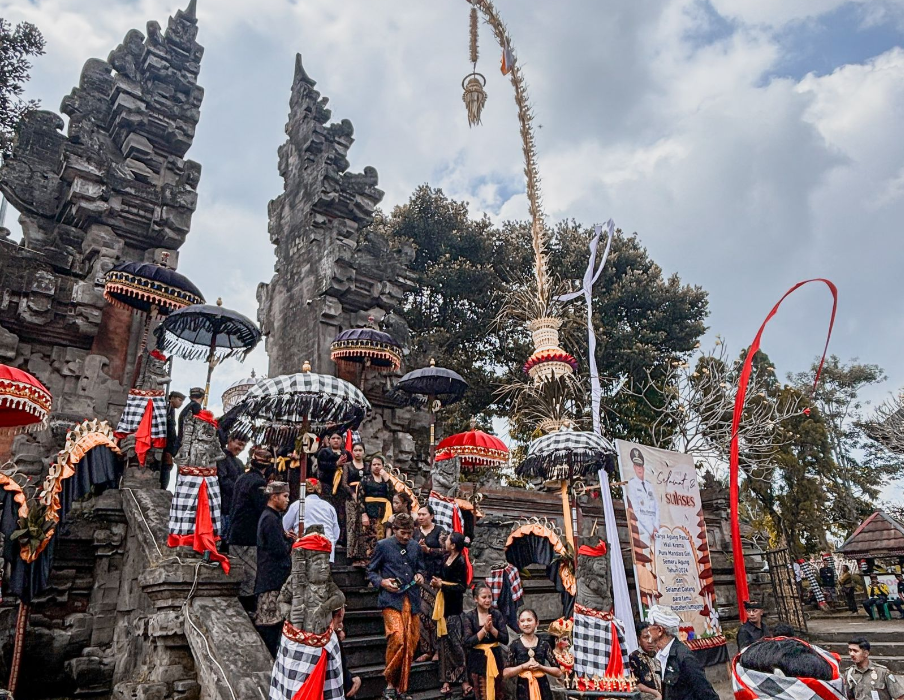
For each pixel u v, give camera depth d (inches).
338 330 586.6
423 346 756.0
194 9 594.6
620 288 1030.4
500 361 1049.5
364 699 252.2
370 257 618.8
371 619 293.3
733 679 162.7
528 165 576.7
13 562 258.4
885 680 264.5
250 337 391.5
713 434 717.9
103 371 423.5
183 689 223.8
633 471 434.9
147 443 339.9
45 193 479.8
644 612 403.2
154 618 241.3
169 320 365.1
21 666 292.8
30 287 397.4
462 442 406.6
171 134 530.3
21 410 269.9
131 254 469.4
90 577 323.9
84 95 528.7
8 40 605.9
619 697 246.4
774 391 1090.7
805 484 1029.8
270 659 229.3
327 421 318.3
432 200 1085.8
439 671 272.2
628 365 970.7
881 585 674.8
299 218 657.6
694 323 1056.8
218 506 272.7
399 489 361.1
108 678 292.8
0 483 264.7
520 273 1057.5
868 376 1534.2
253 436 338.3
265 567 247.3
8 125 584.1
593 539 280.8
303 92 706.2
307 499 241.3
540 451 353.4
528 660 246.1
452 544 291.4
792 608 541.0
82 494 295.6
